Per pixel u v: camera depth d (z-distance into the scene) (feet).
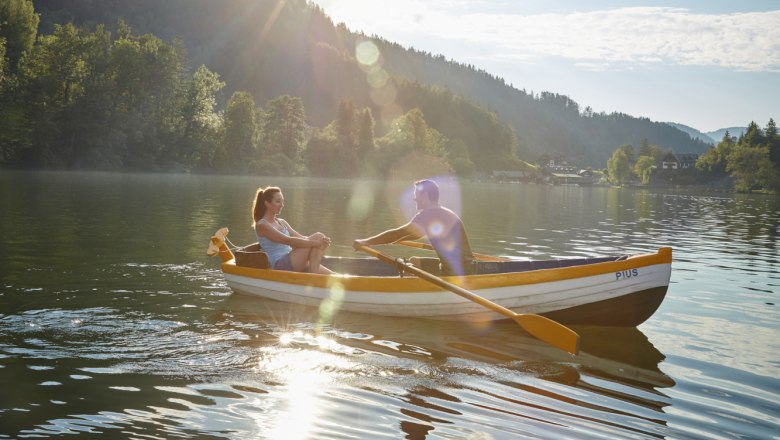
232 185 133.08
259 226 22.94
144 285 23.47
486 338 17.87
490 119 628.69
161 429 10.91
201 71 236.22
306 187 143.74
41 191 81.20
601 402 12.72
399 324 19.36
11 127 163.02
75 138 192.24
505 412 12.04
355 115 353.92
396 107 635.66
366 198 102.01
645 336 18.35
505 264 22.04
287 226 24.08
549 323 16.30
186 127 232.12
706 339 17.99
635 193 273.75
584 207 106.42
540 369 14.92
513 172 530.68
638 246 42.63
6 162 177.27
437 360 15.49
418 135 369.50
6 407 11.65
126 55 202.90
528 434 11.02
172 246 33.83
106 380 13.24
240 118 253.44
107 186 102.17
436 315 19.94
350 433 10.93
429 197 20.63
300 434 10.85
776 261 35.63
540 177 532.73
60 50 184.03
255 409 11.91
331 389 13.12
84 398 12.21
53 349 15.25
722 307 22.39
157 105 218.59
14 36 193.26
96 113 192.54
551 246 41.19
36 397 12.17
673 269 31.99
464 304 19.56
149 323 18.07
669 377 14.44
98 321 18.06
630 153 602.03
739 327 19.47
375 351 16.16
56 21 518.78
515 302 19.35
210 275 25.94
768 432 11.37
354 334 17.93
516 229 54.19
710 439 11.01
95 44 199.52
